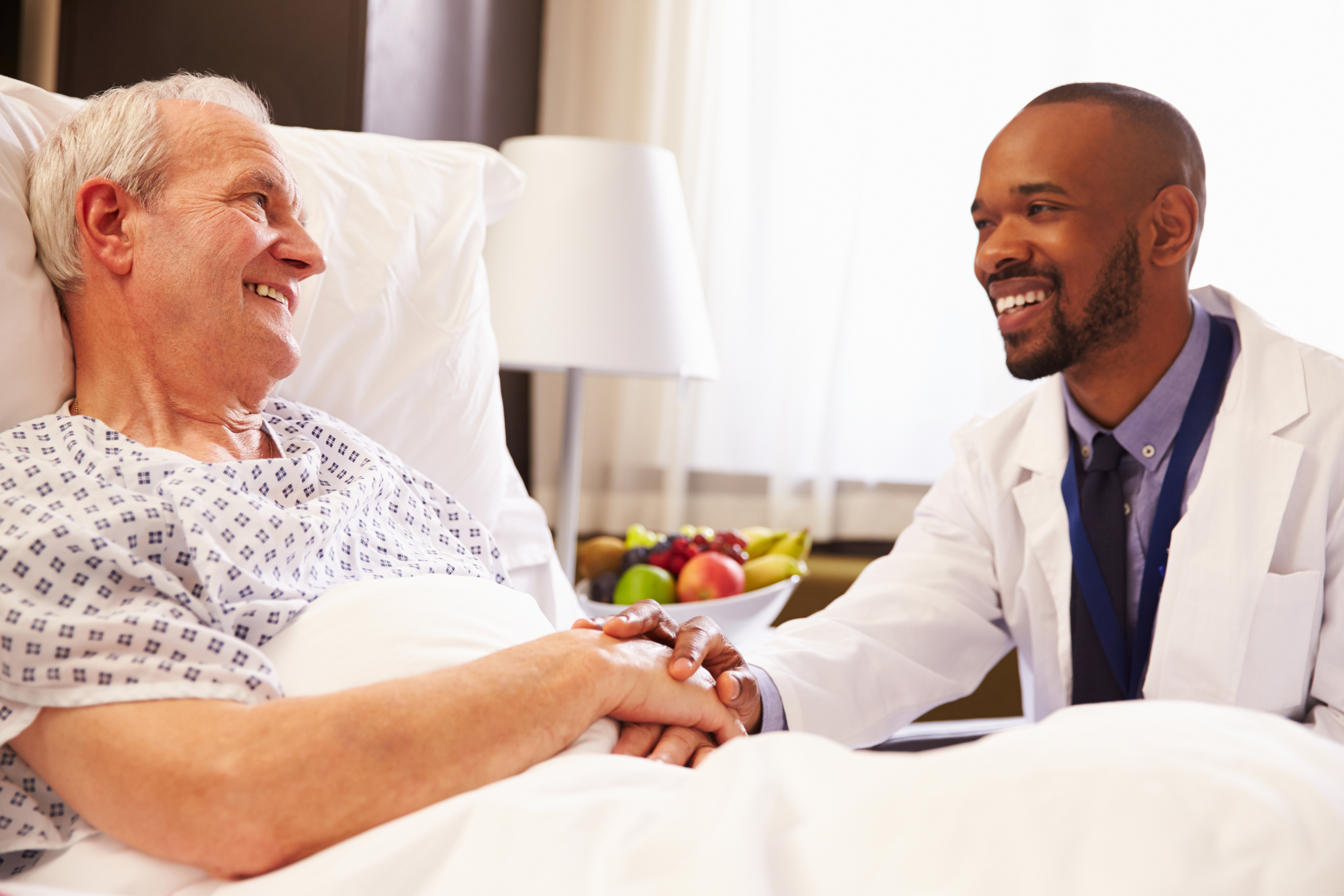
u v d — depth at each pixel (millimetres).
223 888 593
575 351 1599
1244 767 476
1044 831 454
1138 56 2305
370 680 731
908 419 2488
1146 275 1178
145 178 889
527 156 1678
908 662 1253
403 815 625
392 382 1245
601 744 762
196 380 914
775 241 2518
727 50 2527
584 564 1760
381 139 1361
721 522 2586
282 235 941
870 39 2439
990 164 1218
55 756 657
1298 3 2197
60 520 709
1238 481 1167
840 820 501
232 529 778
